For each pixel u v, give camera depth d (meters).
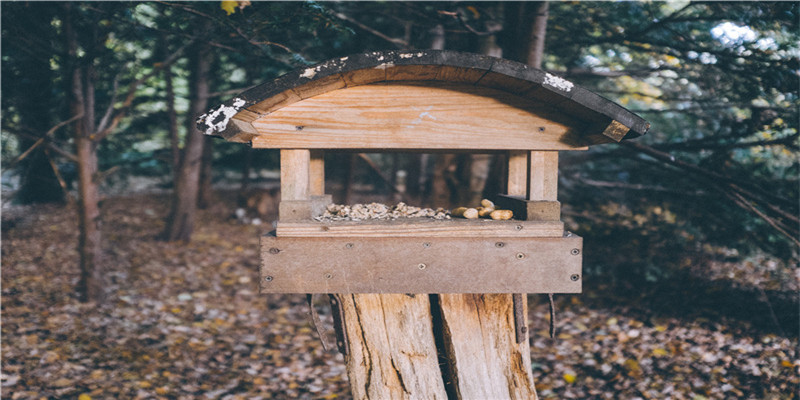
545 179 2.00
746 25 3.91
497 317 2.26
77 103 5.27
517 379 2.21
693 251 5.75
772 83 3.79
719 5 4.10
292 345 4.94
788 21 3.68
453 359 2.22
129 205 10.04
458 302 2.27
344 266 1.90
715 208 5.05
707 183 4.50
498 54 5.37
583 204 6.01
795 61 3.64
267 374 4.38
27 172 6.76
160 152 8.73
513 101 1.93
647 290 5.50
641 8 4.65
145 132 7.85
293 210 1.94
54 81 5.38
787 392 3.64
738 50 3.93
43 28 4.83
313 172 2.46
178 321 5.28
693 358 4.24
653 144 4.55
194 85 7.72
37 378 3.91
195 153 8.02
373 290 1.91
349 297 2.23
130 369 4.23
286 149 1.94
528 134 1.94
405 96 1.91
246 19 3.40
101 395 3.78
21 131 5.54
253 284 6.50
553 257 1.93
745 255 5.23
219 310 5.66
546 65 6.21
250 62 5.67
